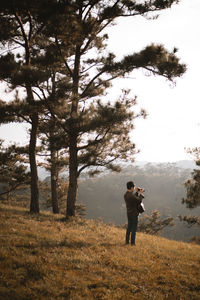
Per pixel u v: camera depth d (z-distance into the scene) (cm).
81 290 534
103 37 1631
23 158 2242
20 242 750
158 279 641
